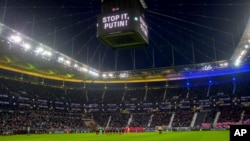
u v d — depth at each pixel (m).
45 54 47.47
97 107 79.00
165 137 31.44
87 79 73.88
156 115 74.44
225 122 63.16
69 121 69.44
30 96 68.19
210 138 26.08
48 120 64.75
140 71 68.31
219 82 79.12
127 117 75.75
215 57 61.31
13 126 54.28
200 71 66.94
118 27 24.41
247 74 76.06
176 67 64.94
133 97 81.88
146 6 27.42
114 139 29.27
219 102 71.44
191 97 76.25
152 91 83.31
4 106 60.03
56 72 63.75
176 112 73.62
